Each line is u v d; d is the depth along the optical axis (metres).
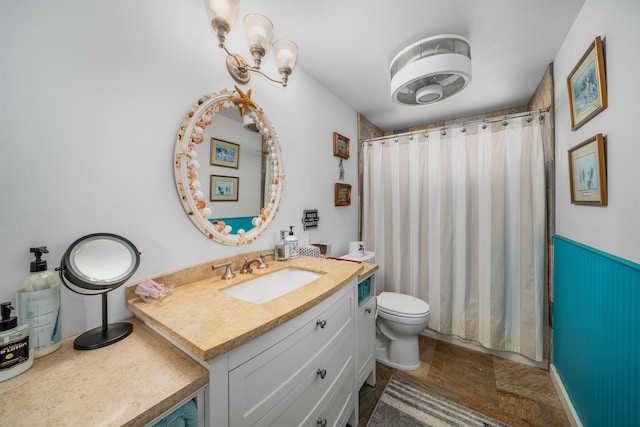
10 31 0.62
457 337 2.01
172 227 0.95
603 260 0.94
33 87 0.65
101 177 0.77
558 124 1.49
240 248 1.22
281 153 1.45
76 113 0.72
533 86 1.91
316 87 1.79
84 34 0.73
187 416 0.52
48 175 0.68
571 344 1.25
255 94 1.28
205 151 1.06
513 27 1.27
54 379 0.53
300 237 1.64
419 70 1.29
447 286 2.00
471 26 1.27
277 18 1.21
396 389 1.49
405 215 2.21
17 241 0.63
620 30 0.84
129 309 0.83
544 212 1.65
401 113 2.46
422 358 1.81
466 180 1.92
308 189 1.72
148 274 0.88
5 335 0.53
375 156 2.34
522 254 1.73
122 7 0.81
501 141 1.79
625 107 0.82
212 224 1.08
